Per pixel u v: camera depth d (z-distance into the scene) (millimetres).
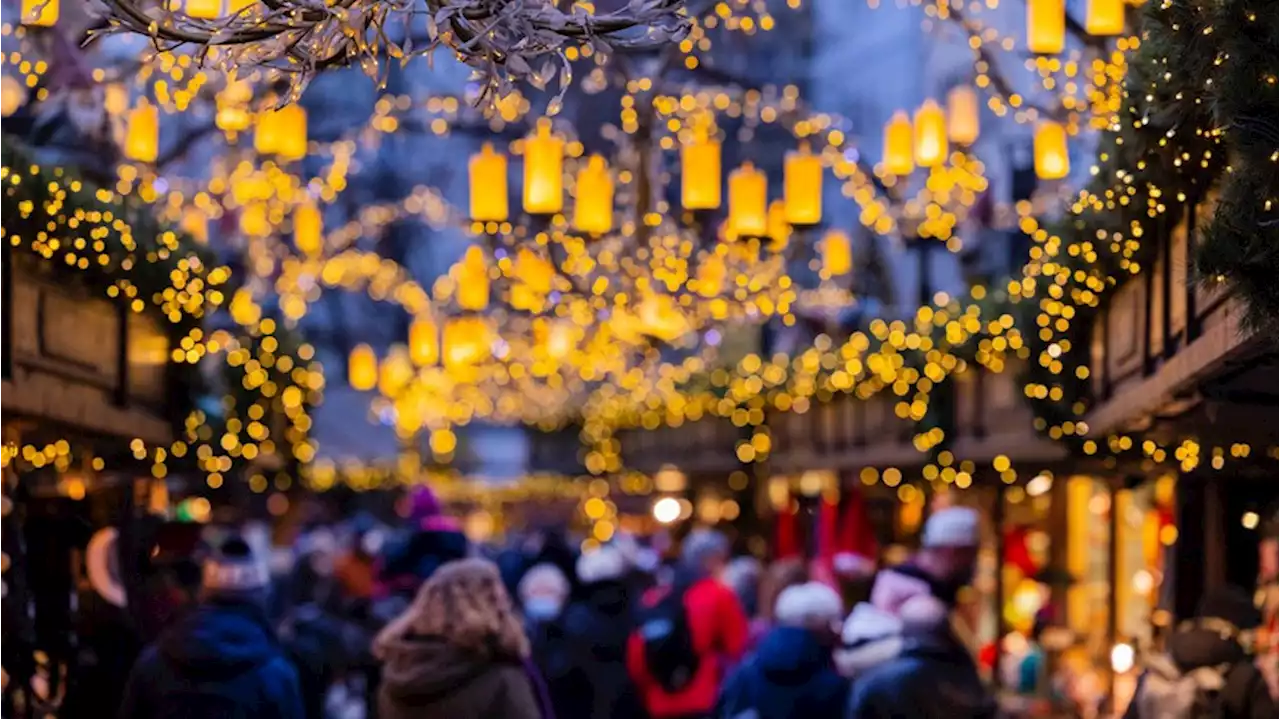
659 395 32469
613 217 17312
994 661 18438
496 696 10164
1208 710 10047
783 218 16797
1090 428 13828
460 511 42156
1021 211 15938
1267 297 6555
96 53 13531
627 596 16391
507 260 15484
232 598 10297
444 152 43656
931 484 22031
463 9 6969
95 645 11977
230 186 18844
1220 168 7969
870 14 35000
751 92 17641
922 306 20266
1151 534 17281
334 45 7234
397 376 32469
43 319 10398
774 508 29516
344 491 38469
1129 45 10805
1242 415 10461
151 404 14016
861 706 11312
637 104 17062
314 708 13516
